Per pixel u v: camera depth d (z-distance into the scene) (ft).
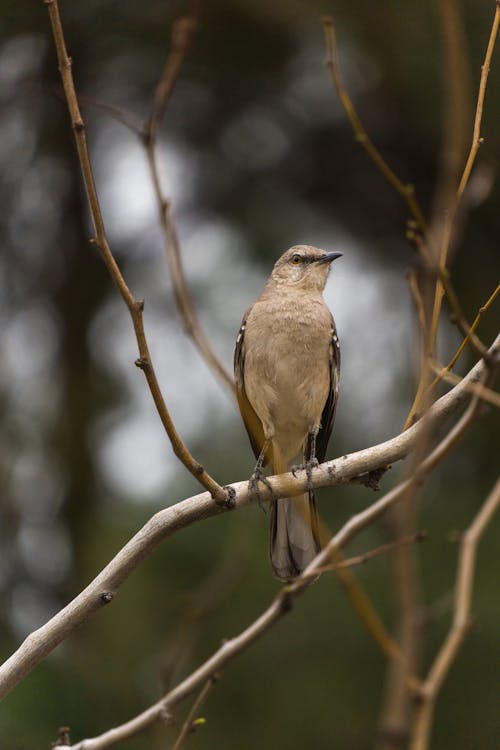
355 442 43.96
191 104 50.72
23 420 47.42
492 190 42.98
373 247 51.52
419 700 9.71
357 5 44.04
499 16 17.63
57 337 51.52
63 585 44.83
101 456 46.93
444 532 40.70
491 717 38.11
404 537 10.62
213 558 40.04
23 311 51.98
